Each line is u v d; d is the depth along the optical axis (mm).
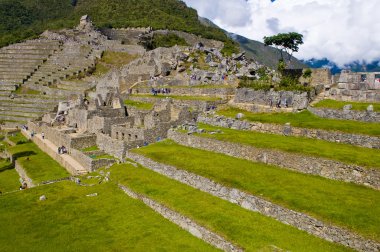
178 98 71250
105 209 40750
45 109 95062
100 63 121688
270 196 33781
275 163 41562
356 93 54562
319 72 64625
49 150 67500
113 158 54875
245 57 96938
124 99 79062
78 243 34031
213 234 31312
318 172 37781
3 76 116438
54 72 116625
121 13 187000
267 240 28875
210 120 59688
